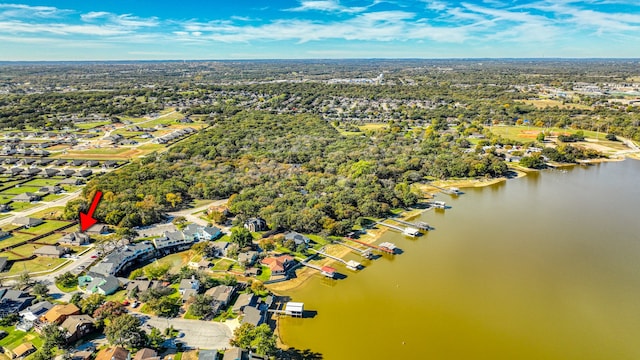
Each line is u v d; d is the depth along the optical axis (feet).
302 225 509.35
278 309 361.71
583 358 307.58
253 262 433.48
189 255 457.68
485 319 351.87
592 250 472.03
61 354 294.87
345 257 458.91
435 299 380.78
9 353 298.56
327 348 316.81
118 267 416.05
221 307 355.15
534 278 415.03
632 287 397.80
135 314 345.10
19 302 350.43
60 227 518.37
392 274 424.05
